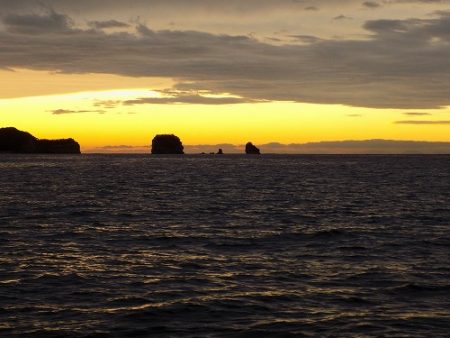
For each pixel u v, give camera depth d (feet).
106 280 69.15
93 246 92.38
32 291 63.93
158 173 376.89
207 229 112.68
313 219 130.31
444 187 242.99
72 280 69.00
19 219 126.93
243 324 53.31
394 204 167.02
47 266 76.38
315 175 353.51
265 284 67.62
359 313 56.59
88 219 128.57
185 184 261.03
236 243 95.81
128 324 53.16
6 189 226.58
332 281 69.05
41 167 492.54
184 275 72.08
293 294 63.26
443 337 49.96
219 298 61.62
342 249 90.33
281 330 51.67
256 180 295.28
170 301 60.44
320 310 57.57
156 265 77.92
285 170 433.07
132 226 116.88
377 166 539.29
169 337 49.93
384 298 61.77
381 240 99.09
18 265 76.64
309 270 75.05
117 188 234.79
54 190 222.48
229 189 228.63
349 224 121.29
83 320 54.24
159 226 116.98
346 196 195.21
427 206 161.27
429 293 63.67
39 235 103.14
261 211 146.92
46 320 54.13
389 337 49.88
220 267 76.79
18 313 56.13
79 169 447.42
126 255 84.89
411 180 298.35
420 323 53.52
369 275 72.08
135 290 64.75
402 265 78.02
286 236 103.40
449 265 78.07
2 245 91.76
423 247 92.02
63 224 119.14
